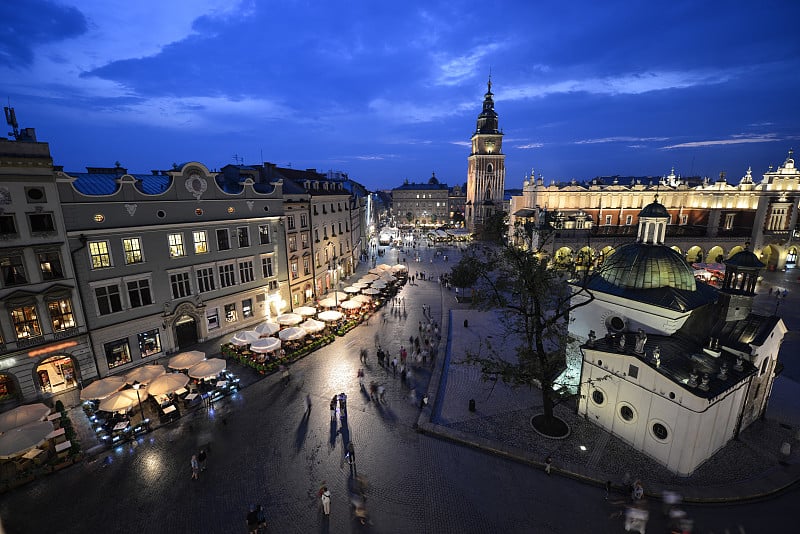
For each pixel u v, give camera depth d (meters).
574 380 29.38
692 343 23.52
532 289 23.44
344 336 40.41
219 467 21.23
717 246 73.25
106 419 25.14
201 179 35.19
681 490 19.25
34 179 25.58
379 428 24.73
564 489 19.81
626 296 25.44
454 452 22.59
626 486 19.66
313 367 33.16
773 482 19.91
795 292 56.09
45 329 27.12
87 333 29.05
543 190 80.56
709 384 20.19
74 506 18.62
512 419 25.67
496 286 25.03
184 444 23.16
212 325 38.06
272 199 42.28
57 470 20.97
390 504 18.83
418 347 36.69
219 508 18.53
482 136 116.81
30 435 20.28
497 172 119.25
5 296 25.17
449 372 32.47
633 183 83.69
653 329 24.48
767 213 70.50
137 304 32.00
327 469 21.08
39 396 27.66
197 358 29.81
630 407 22.59
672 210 81.69
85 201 28.19
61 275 27.52
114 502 18.86
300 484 20.03
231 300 39.09
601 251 67.19
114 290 30.59
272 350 33.12
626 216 81.06
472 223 122.44
